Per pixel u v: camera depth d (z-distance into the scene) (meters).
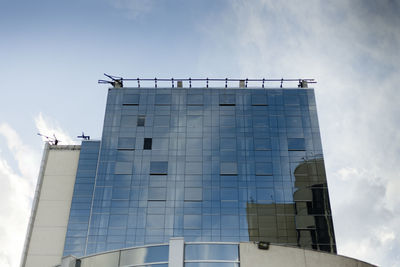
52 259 63.94
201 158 66.25
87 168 69.38
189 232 60.44
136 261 28.31
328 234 59.94
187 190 63.62
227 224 60.91
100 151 67.19
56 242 65.25
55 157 72.62
